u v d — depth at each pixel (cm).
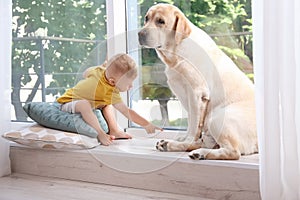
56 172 195
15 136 192
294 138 132
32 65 227
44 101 225
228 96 164
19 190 175
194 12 186
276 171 132
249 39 176
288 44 129
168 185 168
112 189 174
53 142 187
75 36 214
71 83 216
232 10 178
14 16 230
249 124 162
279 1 128
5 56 195
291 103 131
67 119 192
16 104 233
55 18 219
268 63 130
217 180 158
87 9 210
